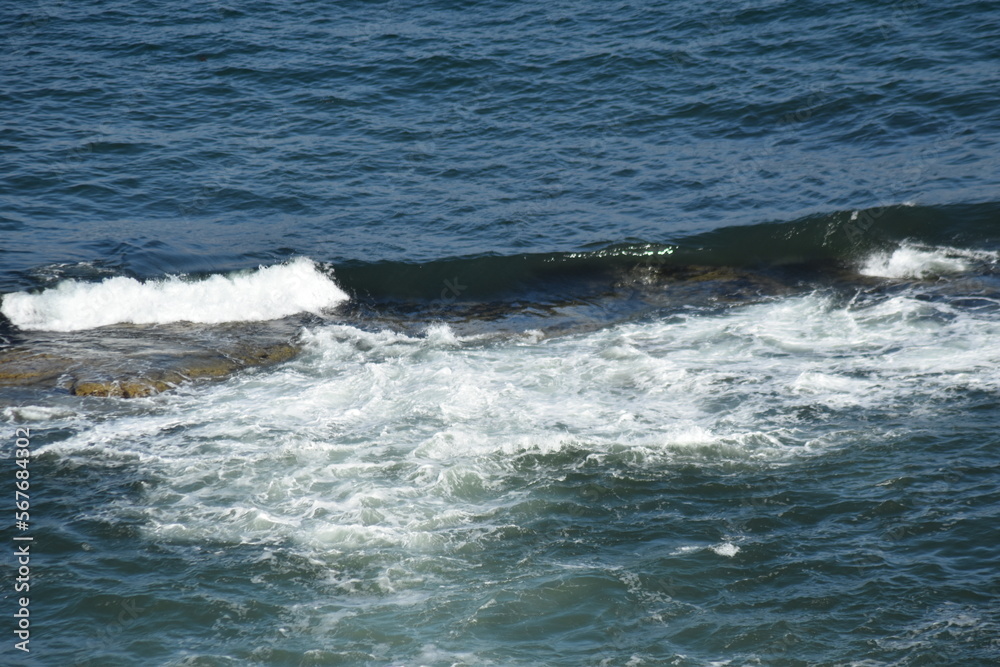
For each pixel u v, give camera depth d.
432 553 31.77
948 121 65.50
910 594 28.78
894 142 64.19
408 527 33.16
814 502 33.38
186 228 58.97
